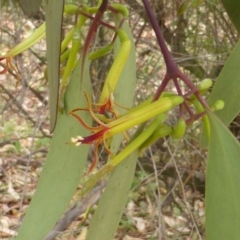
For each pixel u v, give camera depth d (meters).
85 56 0.23
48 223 0.22
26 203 0.75
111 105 0.21
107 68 0.58
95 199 0.59
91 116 0.21
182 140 0.60
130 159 0.21
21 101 0.60
